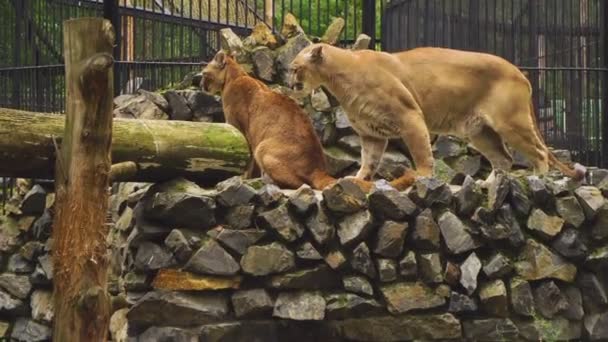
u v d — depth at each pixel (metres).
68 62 6.41
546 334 8.65
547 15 12.79
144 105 10.77
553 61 12.83
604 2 12.48
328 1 14.71
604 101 12.38
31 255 10.54
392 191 8.33
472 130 9.80
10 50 13.46
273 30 11.73
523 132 9.62
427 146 9.36
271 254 8.16
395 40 13.42
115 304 6.73
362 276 8.34
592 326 8.89
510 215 8.64
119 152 8.15
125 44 12.42
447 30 12.95
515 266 8.66
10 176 7.61
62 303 6.42
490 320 8.53
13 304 10.60
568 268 8.79
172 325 8.08
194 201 8.12
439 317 8.42
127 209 8.98
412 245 8.46
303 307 8.18
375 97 9.39
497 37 12.98
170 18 12.80
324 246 8.29
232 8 14.93
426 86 9.61
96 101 6.41
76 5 13.23
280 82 11.28
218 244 8.10
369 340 8.35
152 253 8.12
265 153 9.45
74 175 6.45
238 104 10.02
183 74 12.75
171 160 8.42
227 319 8.16
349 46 12.70
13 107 12.98
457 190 8.77
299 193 8.24
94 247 6.46
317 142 9.61
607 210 8.89
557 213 8.84
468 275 8.46
